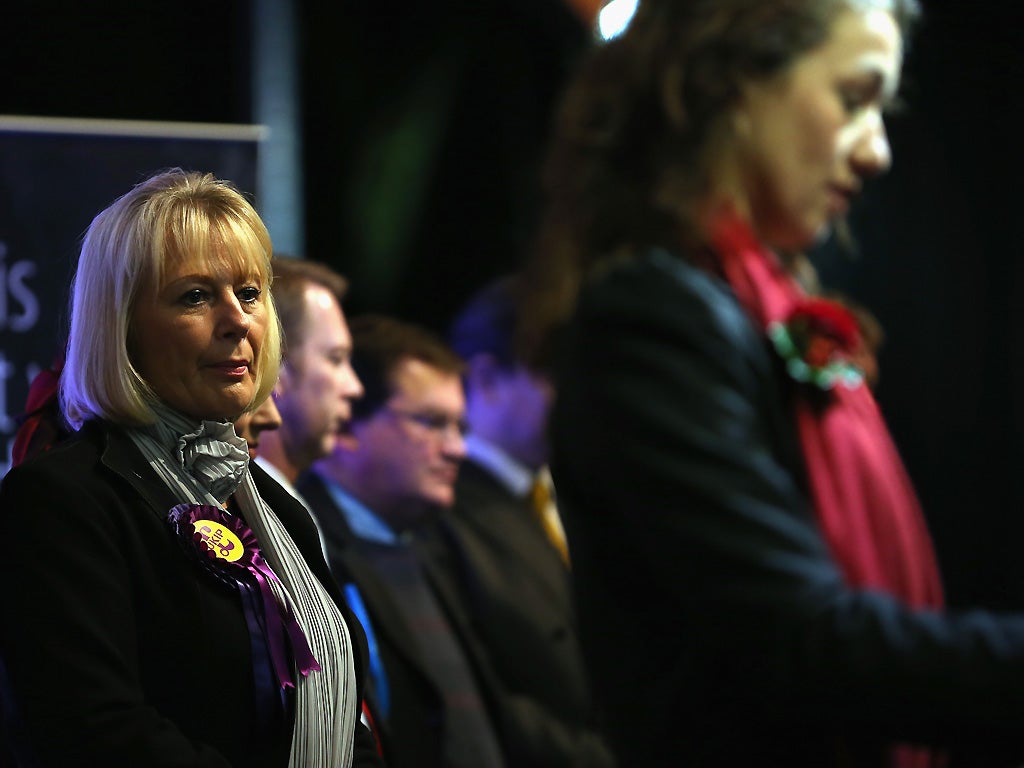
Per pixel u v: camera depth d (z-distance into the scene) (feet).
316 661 17.22
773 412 13.15
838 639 11.46
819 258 62.64
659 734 12.92
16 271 31.24
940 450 64.95
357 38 58.95
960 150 64.18
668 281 12.92
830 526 13.04
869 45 13.98
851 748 12.59
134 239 16.92
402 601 31.68
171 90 53.21
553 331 14.62
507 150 60.90
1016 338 64.54
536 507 38.37
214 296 17.13
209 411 17.25
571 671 34.99
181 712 16.08
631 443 12.37
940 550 65.41
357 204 59.16
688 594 12.03
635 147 14.73
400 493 32.24
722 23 14.06
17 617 15.53
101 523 15.97
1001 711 11.32
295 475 27.02
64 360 19.35
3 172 31.32
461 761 30.07
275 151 46.68
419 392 32.24
